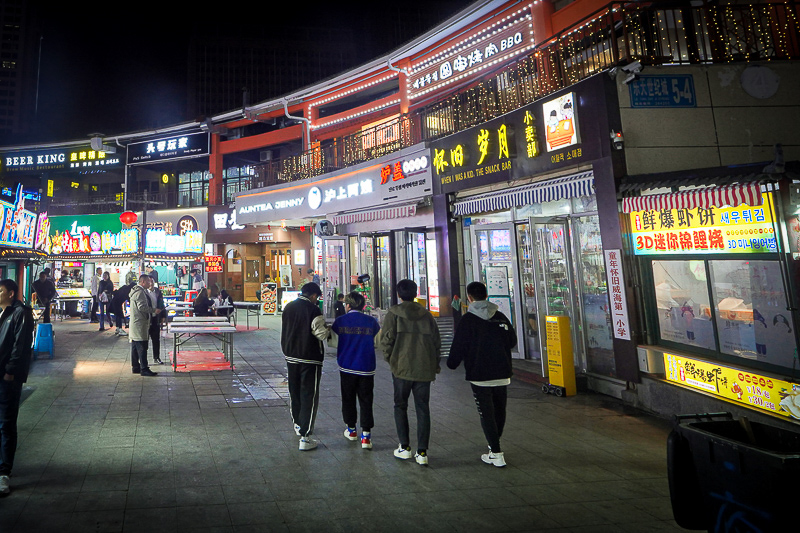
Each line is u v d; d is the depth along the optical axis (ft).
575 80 28.07
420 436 14.58
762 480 7.40
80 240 75.66
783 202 15.44
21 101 339.77
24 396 21.01
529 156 26.91
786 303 15.62
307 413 15.56
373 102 56.39
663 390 19.97
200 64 358.84
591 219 25.76
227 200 88.63
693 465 8.88
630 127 22.26
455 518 11.28
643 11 24.49
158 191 94.68
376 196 42.06
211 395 22.18
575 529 10.87
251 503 11.74
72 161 87.20
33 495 11.73
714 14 23.97
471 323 14.96
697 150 22.38
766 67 22.95
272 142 72.59
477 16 42.78
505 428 18.42
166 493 12.12
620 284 22.12
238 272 77.36
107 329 46.60
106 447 15.21
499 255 32.22
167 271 77.66
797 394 14.94
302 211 51.55
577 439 17.16
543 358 25.46
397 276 43.88
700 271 19.35
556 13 37.11
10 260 32.12
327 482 13.15
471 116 35.29
